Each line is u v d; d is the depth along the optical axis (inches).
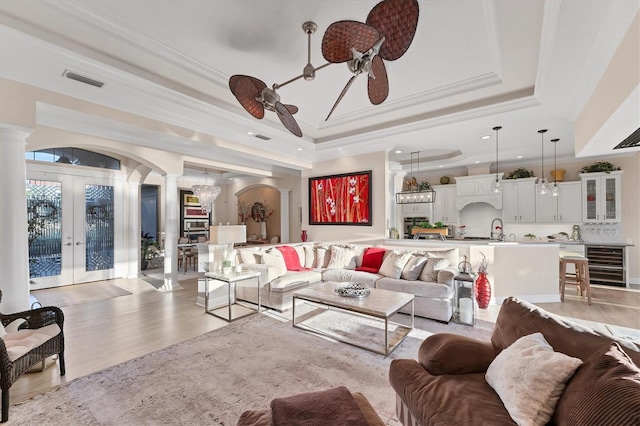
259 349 117.3
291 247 212.1
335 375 98.5
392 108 165.9
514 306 76.0
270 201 379.6
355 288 136.5
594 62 100.0
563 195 253.9
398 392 68.9
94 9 87.0
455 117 164.9
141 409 80.9
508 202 275.3
